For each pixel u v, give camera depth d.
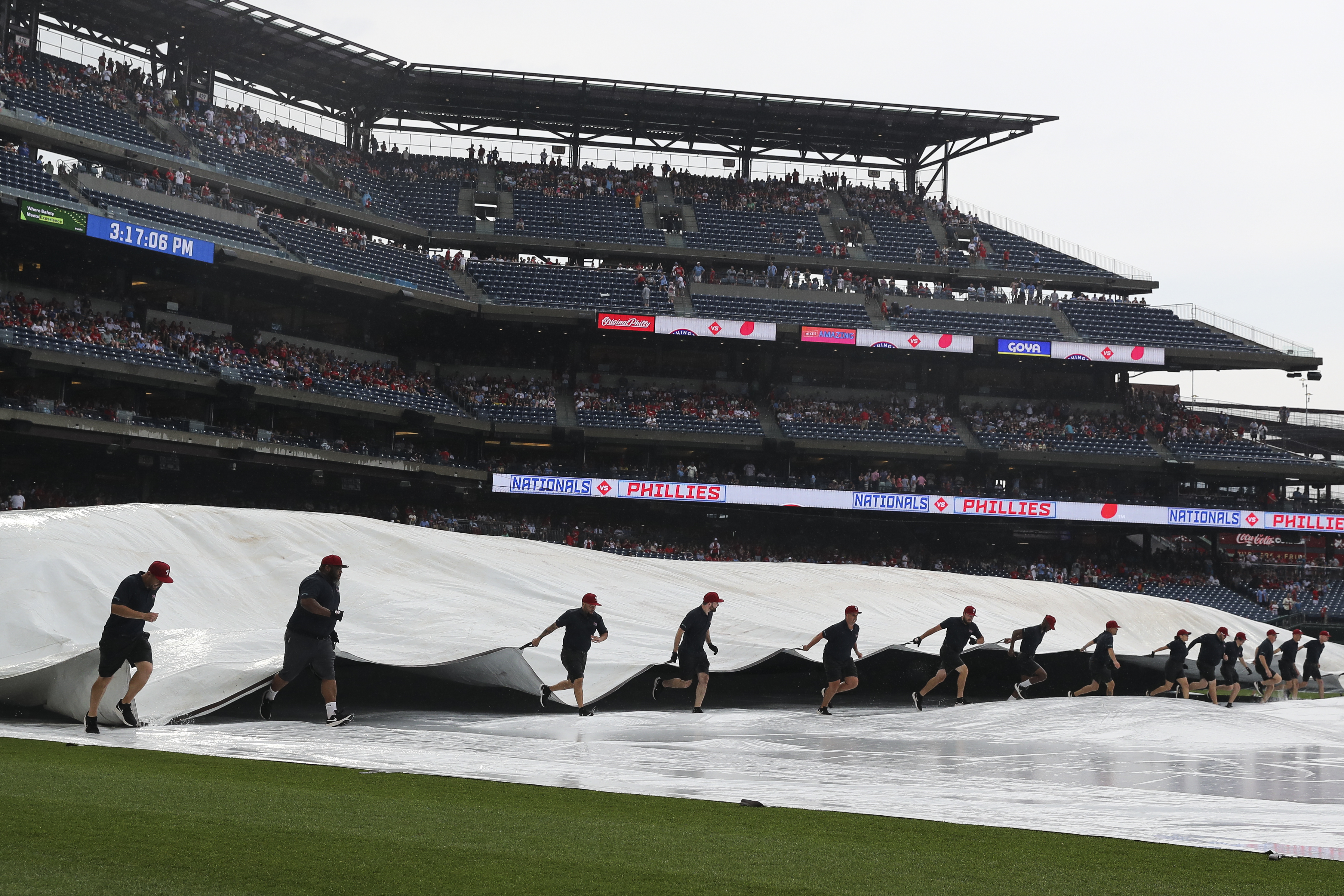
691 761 11.03
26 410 36.75
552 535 50.38
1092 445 56.41
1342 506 56.19
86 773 8.35
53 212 38.62
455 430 51.34
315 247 50.00
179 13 50.62
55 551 17.36
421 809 7.20
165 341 44.28
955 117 61.81
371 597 19.56
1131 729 15.25
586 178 63.81
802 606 25.47
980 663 26.48
